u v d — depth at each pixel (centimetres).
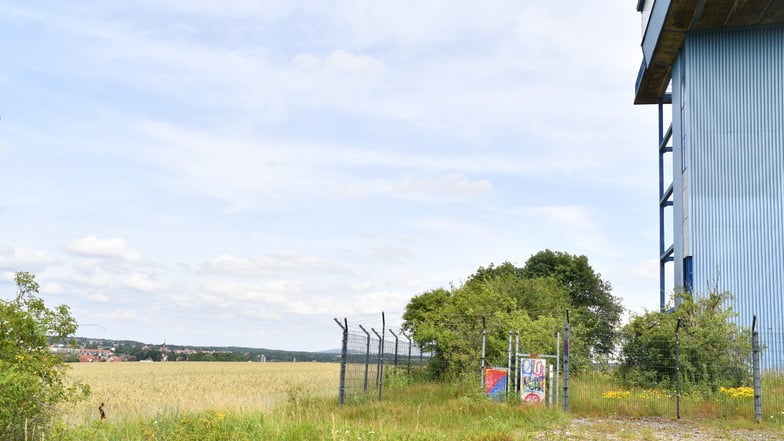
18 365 1196
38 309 1323
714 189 3725
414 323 3397
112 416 1825
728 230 3672
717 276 3631
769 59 3794
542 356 2381
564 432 1644
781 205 3669
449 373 2920
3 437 1177
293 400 2252
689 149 3781
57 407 1328
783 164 3703
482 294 3512
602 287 6594
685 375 2469
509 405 2153
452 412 1948
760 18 3725
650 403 2186
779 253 3625
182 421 1382
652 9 4106
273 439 1307
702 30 3875
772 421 1961
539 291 4522
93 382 4038
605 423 1880
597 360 2800
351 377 2347
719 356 2520
